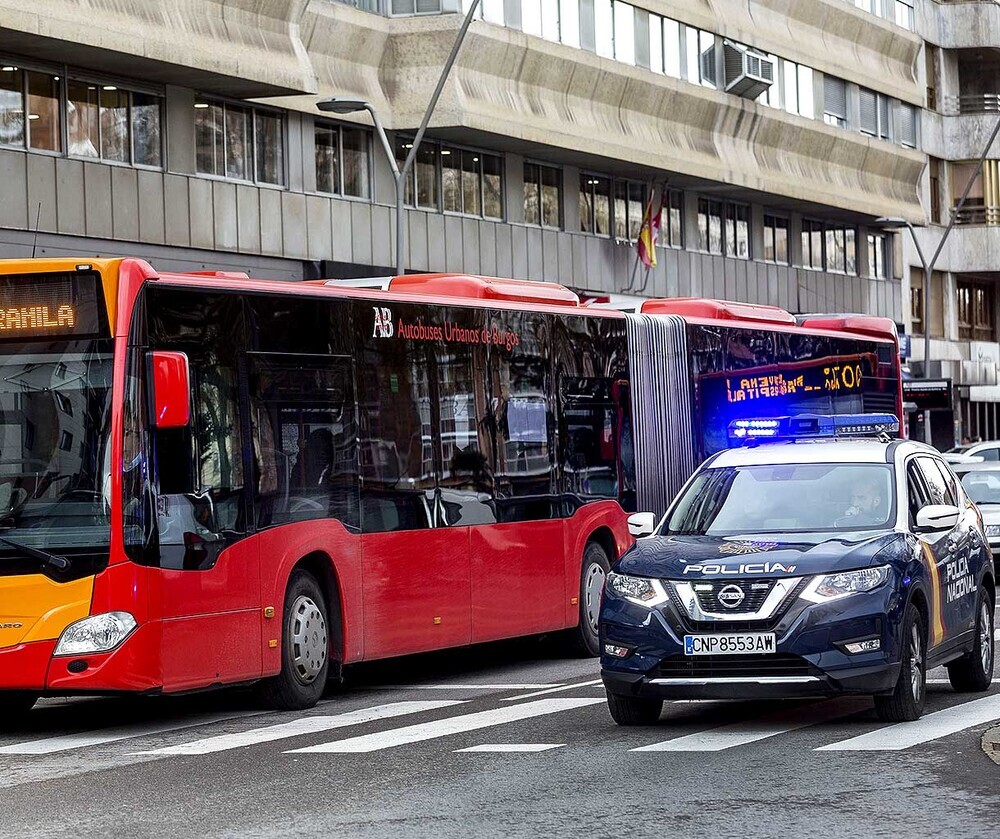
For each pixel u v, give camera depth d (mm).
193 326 14695
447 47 41969
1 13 30469
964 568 15078
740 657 12656
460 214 44875
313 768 11922
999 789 10375
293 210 39531
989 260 74562
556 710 14961
